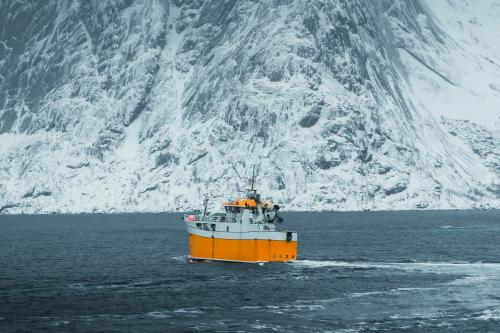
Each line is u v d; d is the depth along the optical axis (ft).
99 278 541.75
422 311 408.67
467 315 398.21
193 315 400.88
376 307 419.13
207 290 473.67
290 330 368.27
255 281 504.84
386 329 370.32
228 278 516.73
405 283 499.10
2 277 555.28
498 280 513.45
